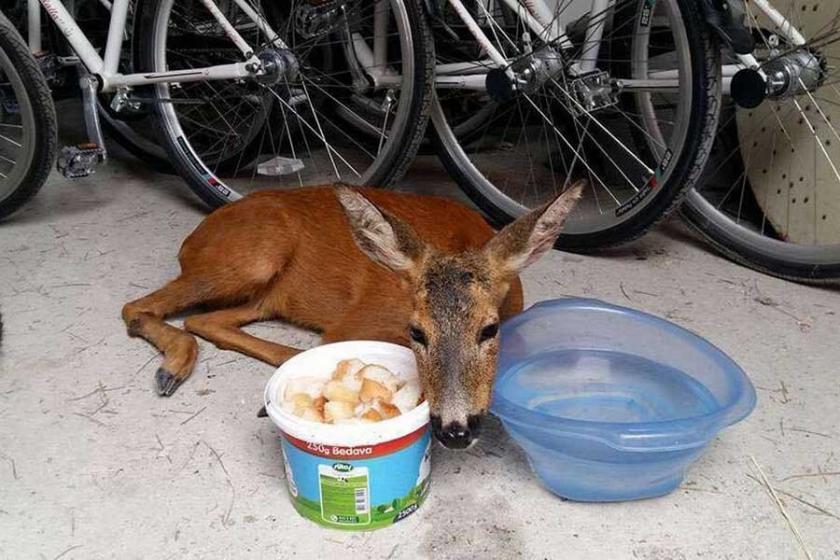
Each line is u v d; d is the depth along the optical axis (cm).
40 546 125
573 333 155
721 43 171
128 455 140
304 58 218
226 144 243
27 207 227
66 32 209
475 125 248
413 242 134
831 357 164
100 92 212
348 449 119
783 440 144
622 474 128
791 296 185
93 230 214
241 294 172
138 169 258
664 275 194
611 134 203
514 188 240
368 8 219
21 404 151
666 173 181
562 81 192
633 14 202
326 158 263
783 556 124
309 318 172
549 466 130
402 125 195
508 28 213
